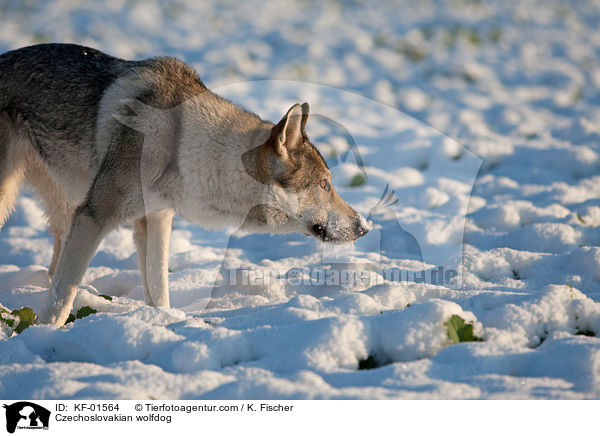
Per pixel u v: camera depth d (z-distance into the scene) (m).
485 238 12.96
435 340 6.52
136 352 6.71
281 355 6.41
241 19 39.50
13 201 10.76
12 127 10.20
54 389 5.68
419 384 5.71
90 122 9.77
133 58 29.97
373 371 6.00
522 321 6.92
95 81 9.93
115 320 6.98
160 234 9.84
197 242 14.04
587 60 35.00
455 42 36.72
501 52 35.94
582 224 12.85
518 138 22.31
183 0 41.88
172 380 5.80
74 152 9.98
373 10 43.09
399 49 34.59
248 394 5.52
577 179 17.64
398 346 6.50
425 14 42.94
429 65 33.06
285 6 43.22
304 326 6.78
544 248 12.02
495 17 43.09
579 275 9.90
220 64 29.81
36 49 10.28
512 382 5.65
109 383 5.70
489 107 26.70
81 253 9.07
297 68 29.69
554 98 28.08
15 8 36.09
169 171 9.34
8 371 6.20
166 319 7.94
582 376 5.72
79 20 35.00
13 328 8.16
